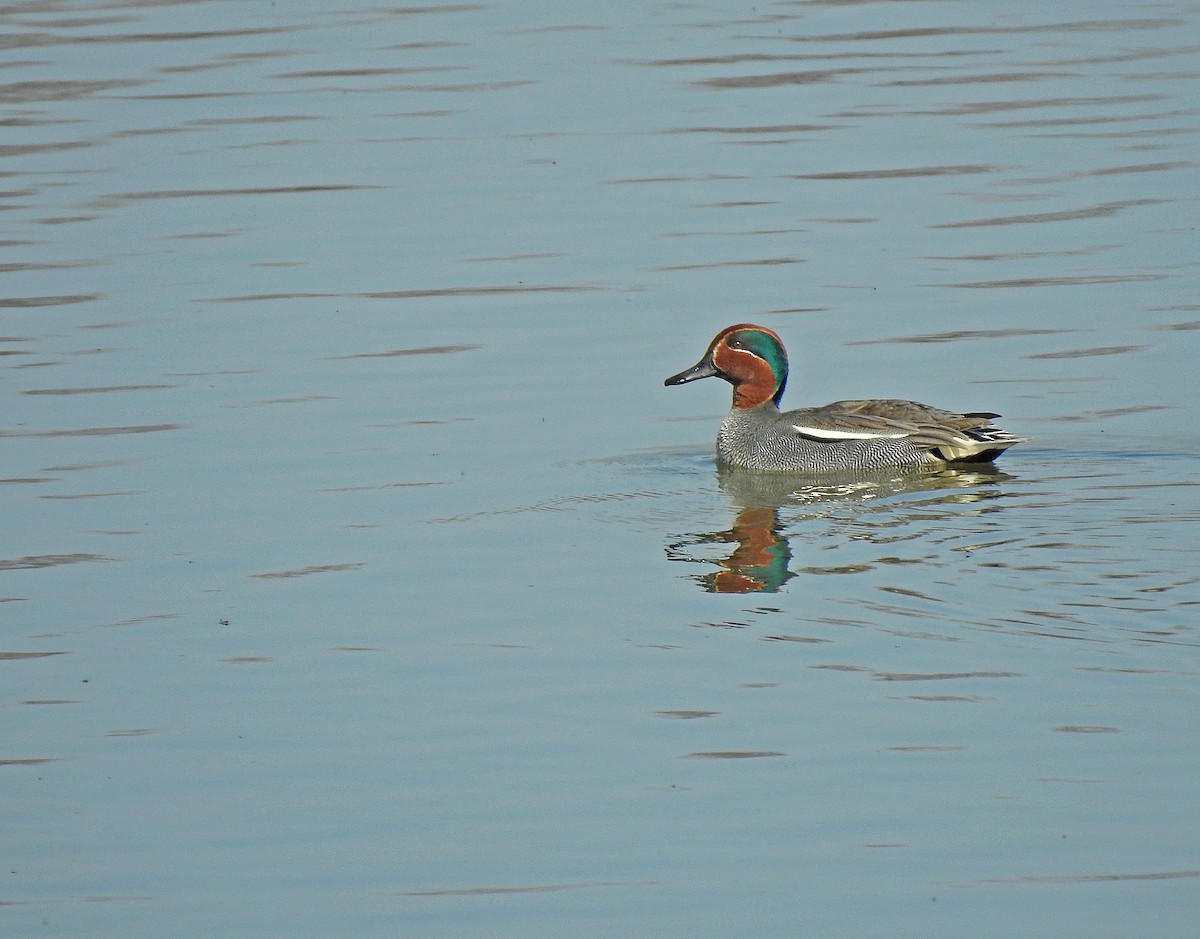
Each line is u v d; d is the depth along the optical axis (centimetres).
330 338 2133
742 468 1780
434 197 2677
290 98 3200
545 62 3447
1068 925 916
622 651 1278
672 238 2481
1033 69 3353
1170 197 2564
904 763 1088
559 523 1582
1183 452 1720
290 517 1591
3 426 1847
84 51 3528
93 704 1213
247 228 2544
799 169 2783
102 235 2523
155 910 965
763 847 1004
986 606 1329
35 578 1445
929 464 1742
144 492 1656
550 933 930
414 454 1773
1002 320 2125
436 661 1272
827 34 3662
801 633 1295
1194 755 1077
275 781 1101
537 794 1073
